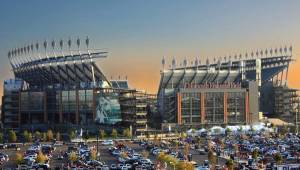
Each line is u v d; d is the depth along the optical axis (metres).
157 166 183.12
